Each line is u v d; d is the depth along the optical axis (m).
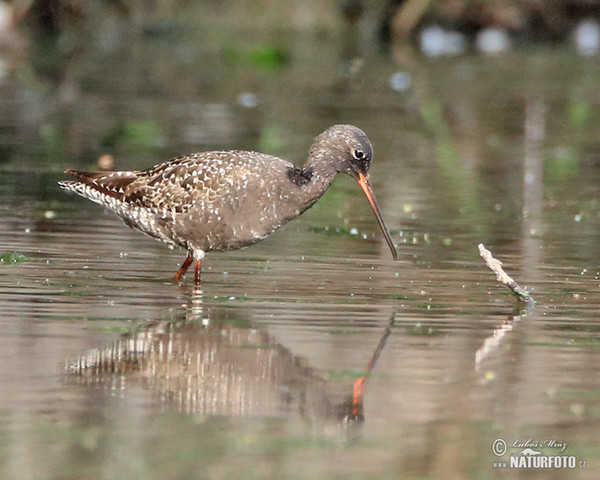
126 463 8.71
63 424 9.40
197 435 9.29
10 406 9.70
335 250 16.25
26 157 22.64
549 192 21.56
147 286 13.77
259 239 14.12
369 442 9.28
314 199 14.23
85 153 23.28
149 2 44.50
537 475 8.90
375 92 33.97
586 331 12.31
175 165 14.09
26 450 8.88
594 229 18.33
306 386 10.42
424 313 12.91
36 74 34.06
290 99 32.09
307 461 8.88
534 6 46.25
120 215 14.58
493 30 46.00
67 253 15.28
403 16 45.41
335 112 30.12
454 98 33.09
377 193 20.94
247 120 28.11
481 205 20.17
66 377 10.43
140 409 9.79
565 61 41.06
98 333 11.71
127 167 21.78
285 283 14.16
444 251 16.44
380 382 10.55
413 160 24.41
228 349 11.34
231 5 46.38
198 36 43.94
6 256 14.77
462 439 9.41
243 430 9.45
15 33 40.16
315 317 12.59
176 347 11.35
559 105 32.31
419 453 9.12
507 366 11.07
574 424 9.73
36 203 18.56
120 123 26.92
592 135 28.22
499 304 13.43
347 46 43.56
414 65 39.38
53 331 11.72
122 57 38.94
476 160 24.69
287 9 46.59
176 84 33.97
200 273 14.43
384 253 16.16
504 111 31.17
